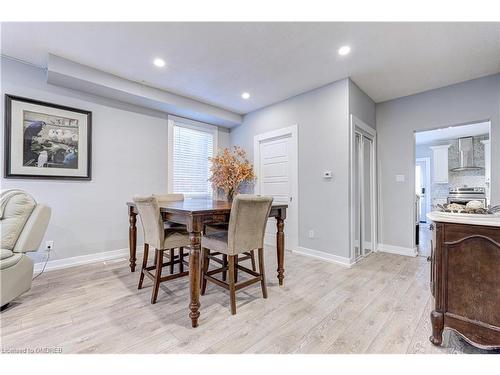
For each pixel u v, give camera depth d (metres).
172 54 2.55
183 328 1.63
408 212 3.54
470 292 1.35
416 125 3.49
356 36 2.23
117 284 2.36
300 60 2.65
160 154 3.85
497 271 1.28
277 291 2.23
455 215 1.45
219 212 1.84
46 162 2.79
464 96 3.11
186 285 2.36
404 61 2.65
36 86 2.74
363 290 2.25
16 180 2.61
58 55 2.56
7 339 1.50
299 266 2.96
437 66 2.75
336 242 3.10
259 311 1.86
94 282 2.41
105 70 2.88
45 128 2.78
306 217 3.46
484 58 2.57
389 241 3.71
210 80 3.15
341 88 3.09
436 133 5.68
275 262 3.14
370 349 1.43
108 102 3.29
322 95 3.30
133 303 1.98
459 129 5.34
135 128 3.56
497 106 2.88
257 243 2.04
